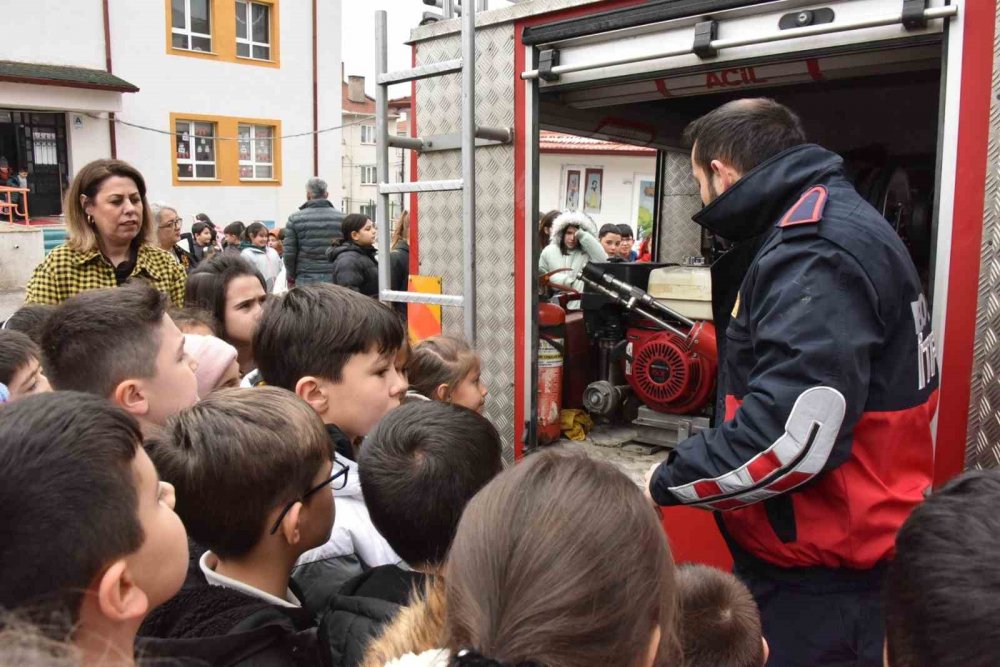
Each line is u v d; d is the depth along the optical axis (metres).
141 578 0.87
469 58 3.00
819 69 2.82
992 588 0.71
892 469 1.70
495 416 3.29
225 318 2.62
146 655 1.02
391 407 1.92
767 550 1.78
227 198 20.64
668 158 4.98
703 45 2.54
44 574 0.75
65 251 2.95
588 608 0.74
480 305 3.30
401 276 5.79
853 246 1.61
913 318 1.69
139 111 18.80
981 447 2.11
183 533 0.94
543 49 2.97
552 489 0.81
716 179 1.97
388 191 3.32
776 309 1.65
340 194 23.16
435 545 1.39
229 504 1.26
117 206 2.97
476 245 3.27
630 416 3.97
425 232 3.48
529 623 0.73
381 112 3.31
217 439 1.27
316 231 6.98
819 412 1.56
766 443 1.62
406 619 1.04
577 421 3.89
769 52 2.47
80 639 0.78
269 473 1.27
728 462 1.68
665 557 0.81
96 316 1.60
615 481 0.84
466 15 2.99
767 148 1.87
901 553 0.80
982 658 0.69
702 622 1.27
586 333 4.05
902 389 1.68
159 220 6.04
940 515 0.79
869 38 2.29
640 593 0.76
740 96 4.49
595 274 3.79
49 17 17.11
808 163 1.81
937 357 2.17
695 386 3.54
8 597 0.74
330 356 1.84
